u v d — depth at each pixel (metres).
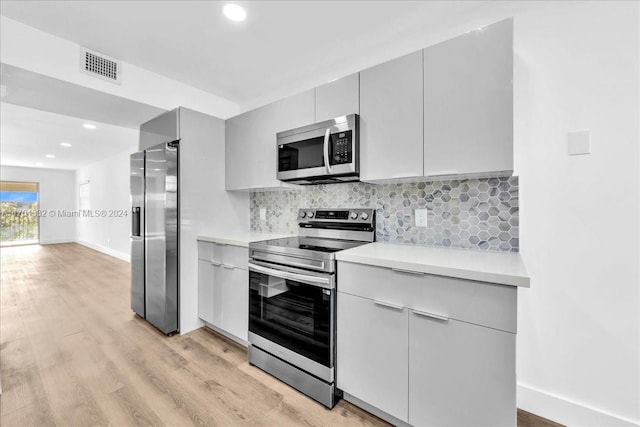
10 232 7.81
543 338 1.51
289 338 1.80
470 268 1.20
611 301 1.35
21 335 2.44
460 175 1.52
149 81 2.44
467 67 1.40
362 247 1.78
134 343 2.32
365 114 1.75
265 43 2.05
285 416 1.53
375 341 1.46
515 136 1.57
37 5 1.63
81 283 4.11
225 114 3.08
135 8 1.67
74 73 2.01
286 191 2.70
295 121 2.12
